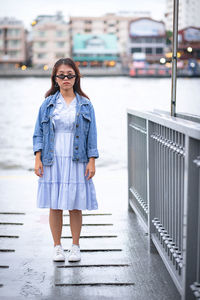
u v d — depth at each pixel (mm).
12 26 144625
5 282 3684
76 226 4137
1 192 7051
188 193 2818
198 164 2617
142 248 4496
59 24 142500
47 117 3910
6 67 145125
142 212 5070
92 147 3930
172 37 4777
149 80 102312
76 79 3967
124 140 16500
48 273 3863
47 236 4855
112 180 8078
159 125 4047
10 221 5395
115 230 5070
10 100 47250
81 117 3883
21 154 13289
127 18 145000
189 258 2879
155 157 4270
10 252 4383
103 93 55875
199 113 4402
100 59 138625
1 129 21812
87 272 3889
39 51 142250
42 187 3941
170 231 3641
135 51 130250
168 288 3564
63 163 3898
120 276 3799
